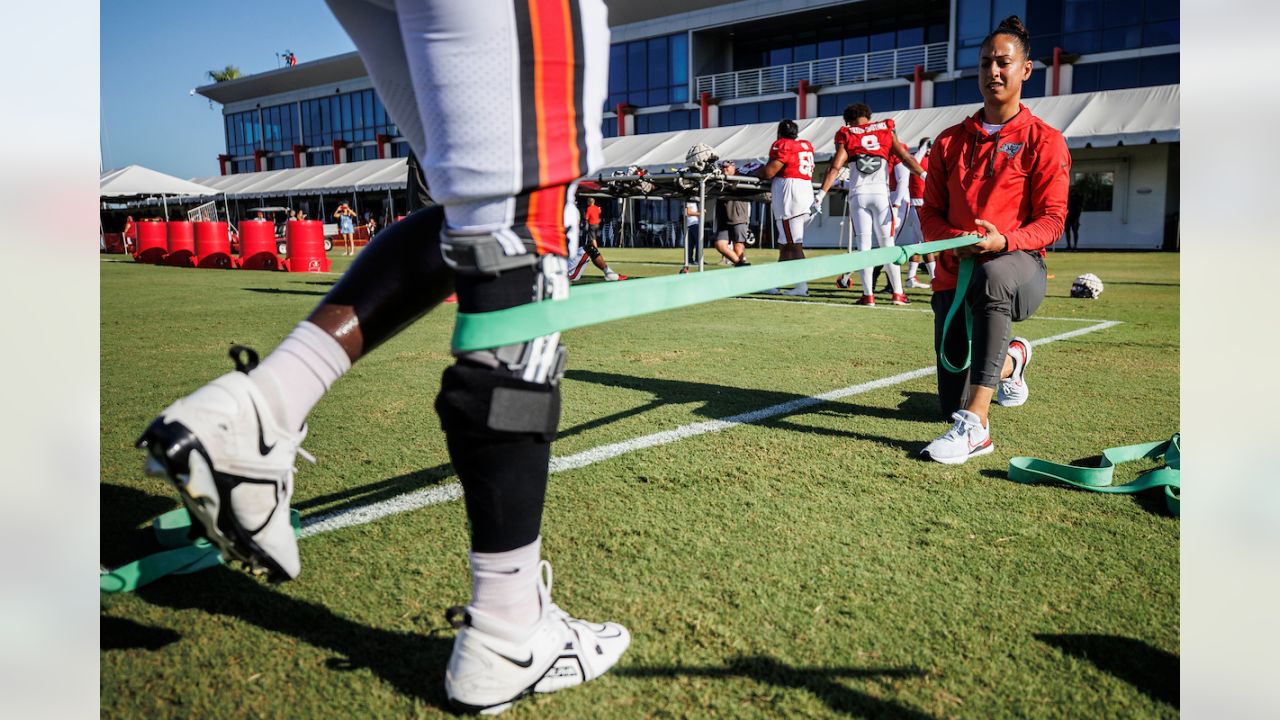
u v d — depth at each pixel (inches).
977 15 1066.7
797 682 53.1
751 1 1257.4
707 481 94.1
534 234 45.0
